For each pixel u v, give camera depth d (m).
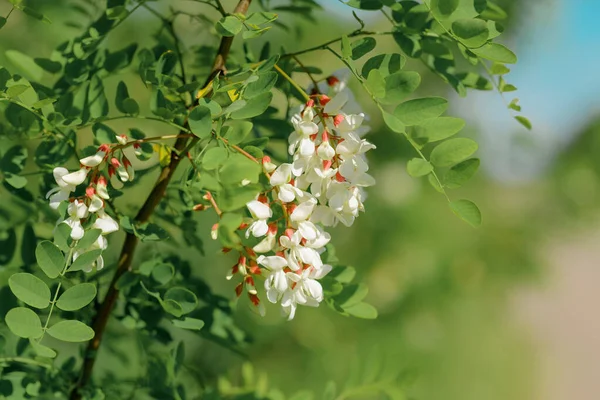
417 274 2.37
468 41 1.12
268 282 1.10
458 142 1.11
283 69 1.23
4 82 1.13
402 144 2.15
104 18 1.24
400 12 1.19
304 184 1.10
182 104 1.19
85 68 1.23
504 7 2.30
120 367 1.51
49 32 1.51
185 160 1.49
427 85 2.25
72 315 1.23
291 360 2.30
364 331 2.37
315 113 1.11
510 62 1.13
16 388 1.22
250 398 1.35
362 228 2.35
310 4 1.30
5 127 1.21
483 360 2.56
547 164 2.69
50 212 1.27
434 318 2.43
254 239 1.25
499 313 2.70
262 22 1.14
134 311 1.25
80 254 1.12
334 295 1.19
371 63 1.13
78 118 1.19
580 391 4.12
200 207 1.16
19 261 1.26
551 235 2.67
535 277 2.55
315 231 1.09
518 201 2.62
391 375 1.34
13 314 1.08
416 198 2.35
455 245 2.39
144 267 1.22
